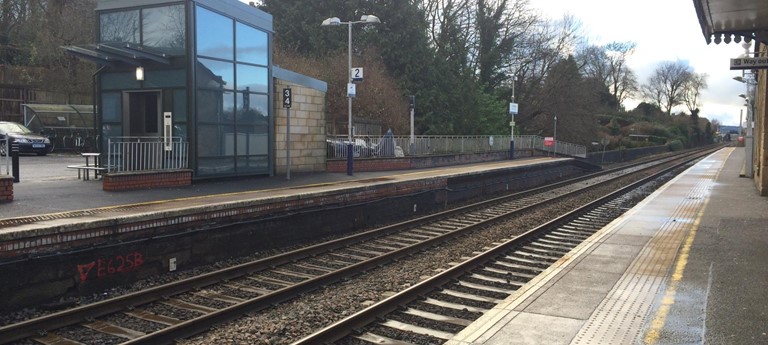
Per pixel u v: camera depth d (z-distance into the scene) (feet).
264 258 34.78
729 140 482.69
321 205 44.98
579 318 20.36
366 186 50.78
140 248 30.60
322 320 24.18
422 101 128.06
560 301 22.49
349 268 31.83
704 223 42.52
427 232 47.11
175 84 48.67
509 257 36.47
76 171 58.85
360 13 131.13
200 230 34.01
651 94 368.68
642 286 24.66
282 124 59.88
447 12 157.89
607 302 22.27
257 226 38.58
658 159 202.80
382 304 24.09
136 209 33.06
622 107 322.14
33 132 89.56
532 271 32.91
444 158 96.37
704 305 21.65
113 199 37.70
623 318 20.24
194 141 48.65
